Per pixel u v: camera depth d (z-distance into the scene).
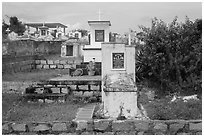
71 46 32.31
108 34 21.97
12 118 11.31
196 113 11.63
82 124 10.27
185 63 16.36
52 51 35.81
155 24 17.31
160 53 16.11
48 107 13.25
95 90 15.38
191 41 16.62
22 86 16.52
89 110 12.52
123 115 11.07
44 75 20.38
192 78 15.75
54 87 15.09
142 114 11.46
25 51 28.06
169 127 10.15
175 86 15.95
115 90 11.12
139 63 16.88
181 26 16.92
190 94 15.52
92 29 21.98
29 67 24.86
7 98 14.13
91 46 22.08
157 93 15.84
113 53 13.65
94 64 19.91
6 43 23.95
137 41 17.25
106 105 11.24
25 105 13.63
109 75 13.21
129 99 11.11
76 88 15.45
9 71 20.92
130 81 12.09
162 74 16.06
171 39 16.62
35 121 10.70
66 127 10.32
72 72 19.25
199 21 17.00
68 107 13.26
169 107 12.52
